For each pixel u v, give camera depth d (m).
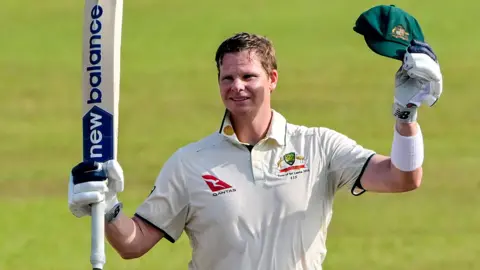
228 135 19.50
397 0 104.25
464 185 54.69
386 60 86.12
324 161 19.55
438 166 59.00
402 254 43.06
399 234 45.97
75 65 90.00
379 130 68.50
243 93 19.12
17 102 79.44
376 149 64.19
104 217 18.77
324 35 94.38
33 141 69.44
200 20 101.88
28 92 82.12
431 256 42.72
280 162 19.41
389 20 18.30
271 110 19.83
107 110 19.66
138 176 58.41
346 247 43.91
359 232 46.19
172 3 107.94
